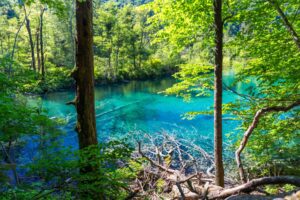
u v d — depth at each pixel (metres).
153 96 28.75
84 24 5.90
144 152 10.41
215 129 6.89
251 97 7.29
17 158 7.60
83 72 6.07
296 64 6.70
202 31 7.38
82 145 6.30
